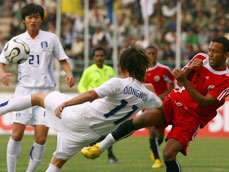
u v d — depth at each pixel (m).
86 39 65.12
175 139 23.39
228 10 79.19
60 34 71.25
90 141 21.30
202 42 72.81
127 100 20.78
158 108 22.58
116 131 23.41
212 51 23.06
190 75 24.23
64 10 66.62
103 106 20.73
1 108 21.39
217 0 80.44
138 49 21.14
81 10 67.62
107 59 69.50
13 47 23.45
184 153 23.69
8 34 74.75
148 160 38.41
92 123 20.78
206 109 23.80
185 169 33.44
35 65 25.48
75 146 21.22
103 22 74.75
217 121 55.00
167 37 73.12
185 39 72.44
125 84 20.61
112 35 74.44
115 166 34.69
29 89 25.45
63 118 20.92
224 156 40.88
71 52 71.12
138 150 44.22
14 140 24.98
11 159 25.12
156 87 37.53
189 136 23.59
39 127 24.91
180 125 23.83
